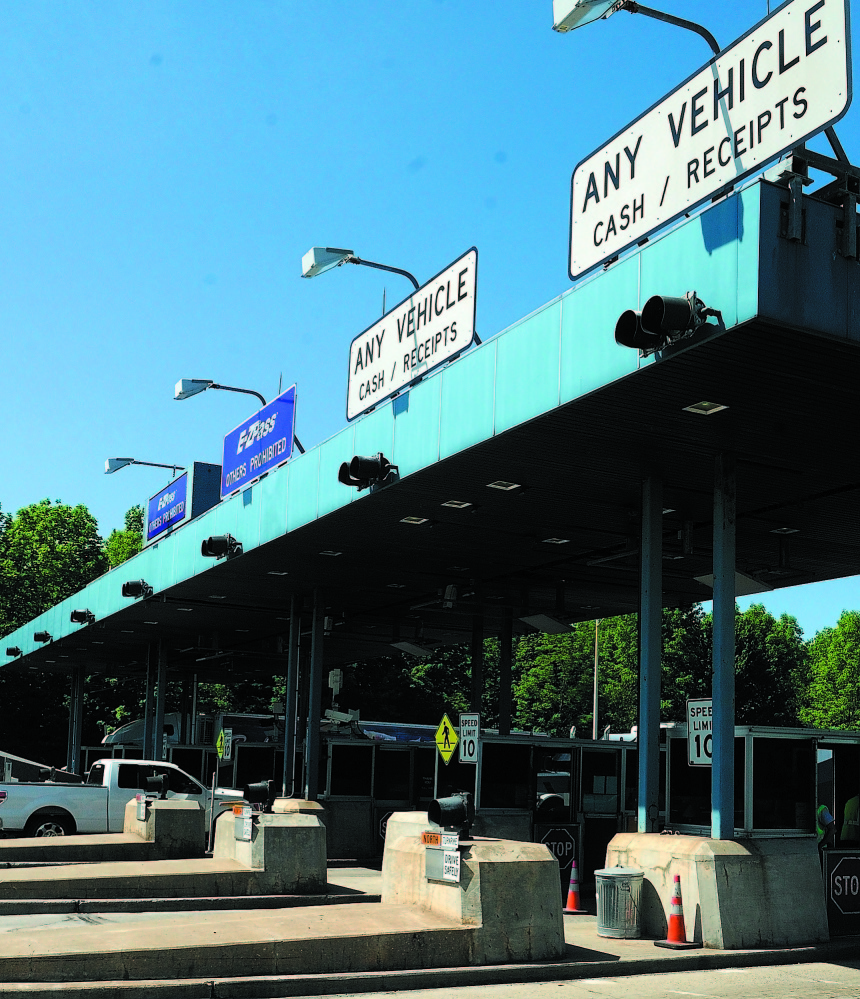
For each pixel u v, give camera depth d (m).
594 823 17.86
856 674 100.06
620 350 11.18
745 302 9.69
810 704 98.12
